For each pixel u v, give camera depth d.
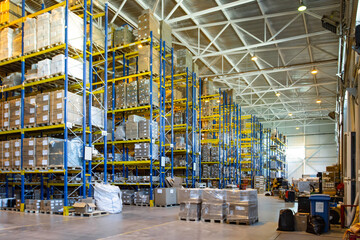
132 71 20.42
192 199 9.98
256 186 29.86
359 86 8.84
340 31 13.01
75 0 12.66
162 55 16.03
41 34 12.09
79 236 7.41
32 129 11.75
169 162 17.44
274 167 36.53
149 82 15.01
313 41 22.30
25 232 7.86
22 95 12.29
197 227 8.72
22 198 11.87
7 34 13.07
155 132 15.09
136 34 16.44
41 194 13.24
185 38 22.66
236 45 23.39
